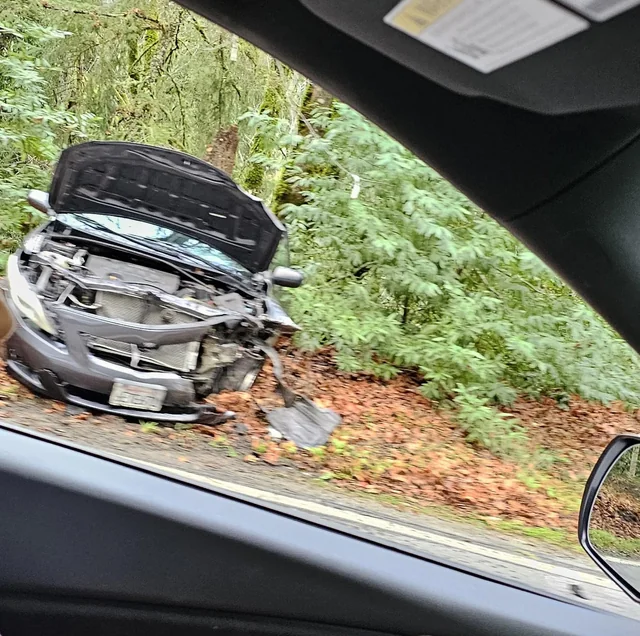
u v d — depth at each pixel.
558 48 1.01
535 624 2.05
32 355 4.72
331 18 1.14
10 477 1.98
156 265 6.48
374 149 7.62
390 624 2.03
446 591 2.08
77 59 9.68
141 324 5.23
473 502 5.14
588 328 7.16
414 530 3.81
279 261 6.92
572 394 7.46
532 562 3.43
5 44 8.50
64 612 1.97
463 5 0.98
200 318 5.59
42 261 5.66
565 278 1.39
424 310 7.86
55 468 2.05
